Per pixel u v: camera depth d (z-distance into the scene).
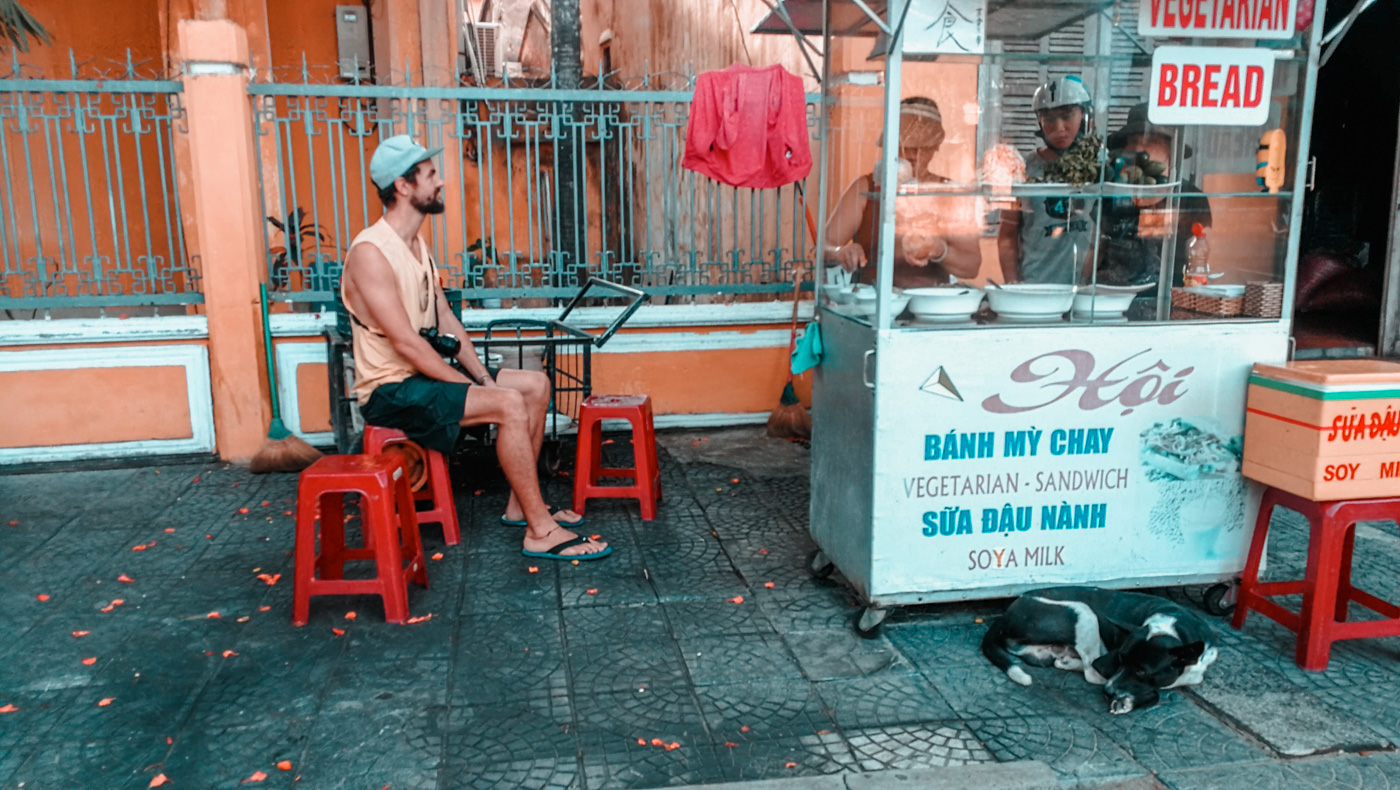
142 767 2.50
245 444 5.13
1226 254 3.26
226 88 4.88
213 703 2.80
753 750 2.57
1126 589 3.33
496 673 2.97
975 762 2.51
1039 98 3.15
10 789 2.41
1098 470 3.18
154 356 5.04
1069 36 3.11
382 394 3.79
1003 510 3.16
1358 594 3.17
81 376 5.00
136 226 6.43
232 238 4.97
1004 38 3.05
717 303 5.85
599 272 5.71
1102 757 2.53
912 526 3.12
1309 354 6.46
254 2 6.83
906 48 2.96
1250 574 3.21
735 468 5.07
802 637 3.21
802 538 4.10
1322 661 2.97
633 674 2.97
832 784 2.41
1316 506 2.93
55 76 6.66
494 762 2.52
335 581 3.29
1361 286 7.61
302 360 5.22
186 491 4.68
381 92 5.11
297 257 5.78
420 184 3.75
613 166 7.87
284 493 4.66
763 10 6.65
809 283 5.76
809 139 5.58
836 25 3.47
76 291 5.06
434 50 7.21
